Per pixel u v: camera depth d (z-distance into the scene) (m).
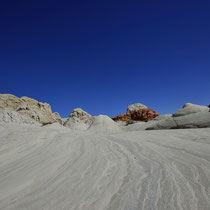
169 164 2.67
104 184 2.06
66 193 1.85
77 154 3.62
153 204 1.57
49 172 2.52
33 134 6.25
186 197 1.64
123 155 3.43
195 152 3.24
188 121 9.60
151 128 11.49
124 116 63.12
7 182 2.16
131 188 1.92
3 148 4.17
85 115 46.72
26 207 1.58
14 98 28.88
